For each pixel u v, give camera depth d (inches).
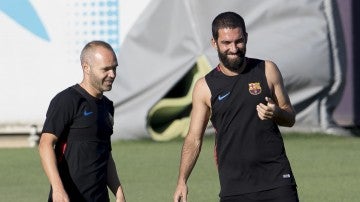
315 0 2114.9
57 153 897.5
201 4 2095.2
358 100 2207.2
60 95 898.1
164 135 2127.2
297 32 2102.6
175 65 2095.2
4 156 1972.2
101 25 2091.5
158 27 2100.1
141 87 2096.5
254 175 901.8
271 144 898.7
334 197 1428.4
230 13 892.0
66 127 893.8
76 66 2098.9
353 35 2214.6
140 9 2096.5
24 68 2103.8
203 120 924.0
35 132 2121.1
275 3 2095.2
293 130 2143.2
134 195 1476.4
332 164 1770.4
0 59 2103.8
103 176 908.0
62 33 2094.0
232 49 878.4
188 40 2097.7
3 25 2096.5
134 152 1966.0
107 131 911.0
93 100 901.8
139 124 2097.7
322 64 2117.4
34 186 1584.6
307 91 2128.4
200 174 1673.2
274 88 901.8
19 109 2116.1
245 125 896.3
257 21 2096.5
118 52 2097.7
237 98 896.3
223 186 910.4
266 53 2084.2
